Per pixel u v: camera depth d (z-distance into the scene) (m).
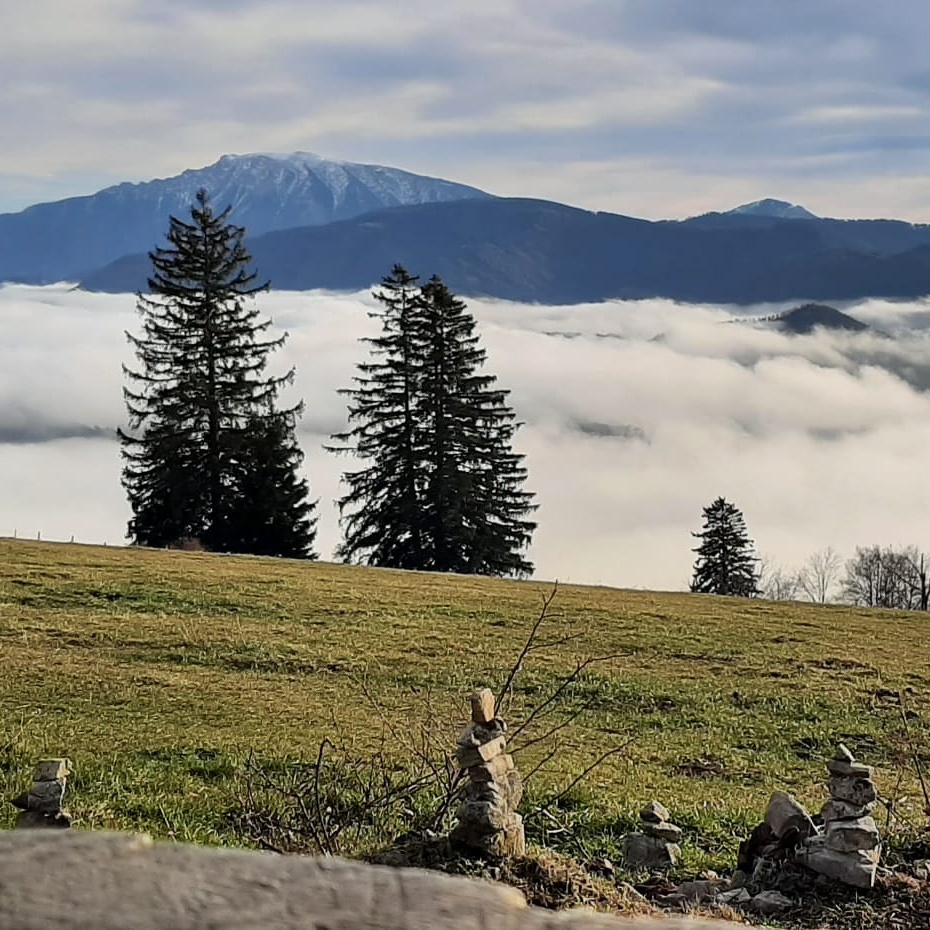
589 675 24.30
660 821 10.12
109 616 26.98
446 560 57.00
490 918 2.20
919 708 23.36
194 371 56.59
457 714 19.56
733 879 8.99
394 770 13.62
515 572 58.69
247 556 42.75
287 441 57.41
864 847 8.40
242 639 25.30
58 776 9.32
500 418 58.69
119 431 56.72
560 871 7.38
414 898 2.24
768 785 17.20
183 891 2.23
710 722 21.44
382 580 37.22
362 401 57.91
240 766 14.75
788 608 37.44
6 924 2.12
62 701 19.20
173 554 40.06
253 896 2.23
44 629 25.03
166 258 56.97
